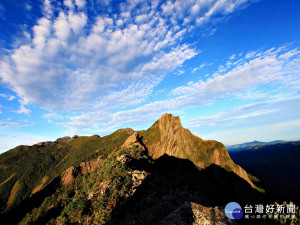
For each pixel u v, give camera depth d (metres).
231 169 140.38
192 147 162.12
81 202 73.06
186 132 175.38
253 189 136.25
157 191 51.56
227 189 124.56
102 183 82.38
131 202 53.00
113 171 86.38
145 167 105.75
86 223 58.62
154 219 30.83
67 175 175.00
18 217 152.62
